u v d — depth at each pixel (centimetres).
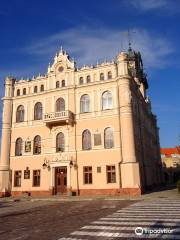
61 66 4366
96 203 2658
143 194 3578
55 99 4259
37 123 4291
